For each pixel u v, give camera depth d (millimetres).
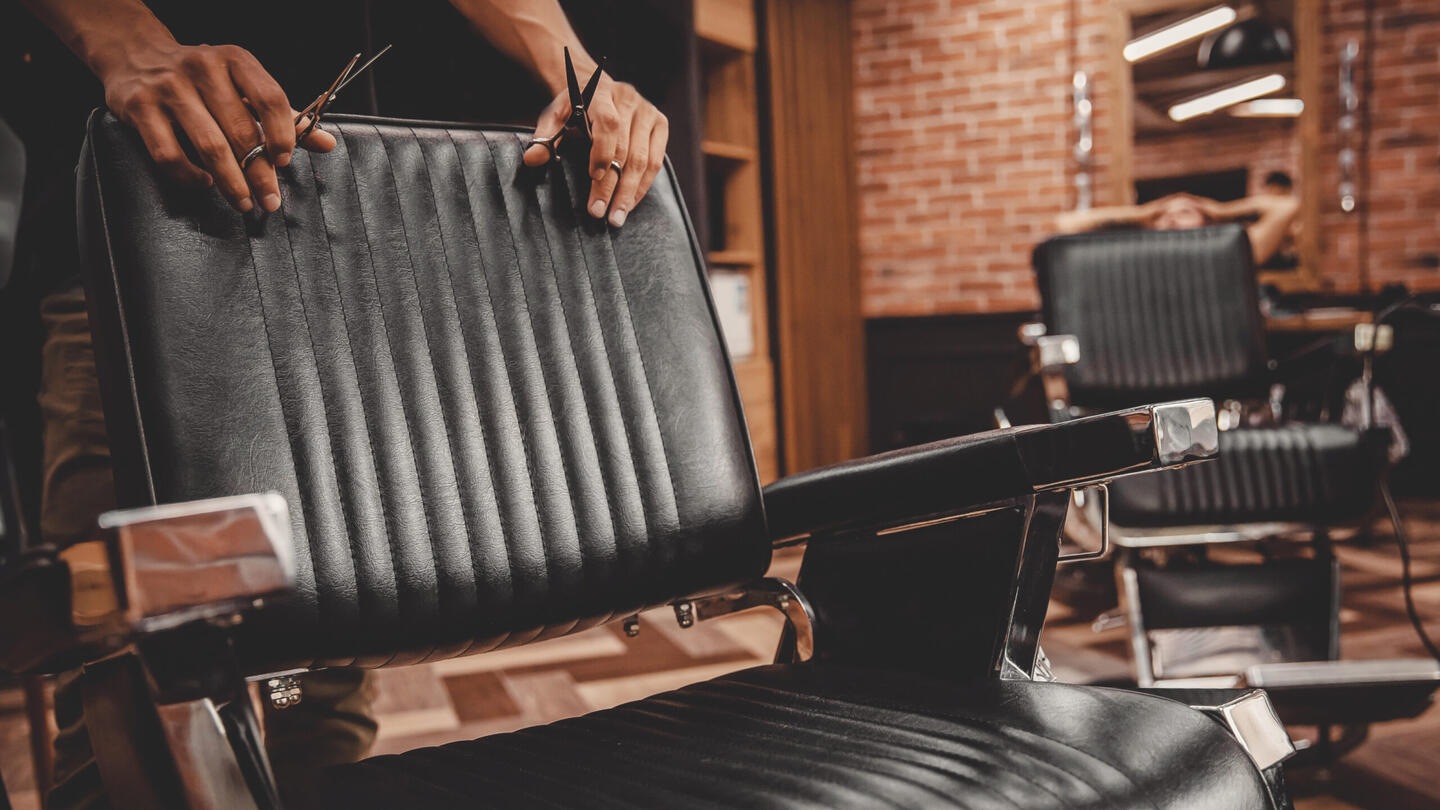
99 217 683
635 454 871
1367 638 2537
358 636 730
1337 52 4785
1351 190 4805
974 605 765
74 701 834
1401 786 1667
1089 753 588
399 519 758
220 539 413
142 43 739
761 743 653
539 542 815
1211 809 576
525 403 836
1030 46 5086
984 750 599
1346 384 3643
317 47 1130
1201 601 1865
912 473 798
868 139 5324
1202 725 633
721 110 4352
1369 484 1836
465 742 735
